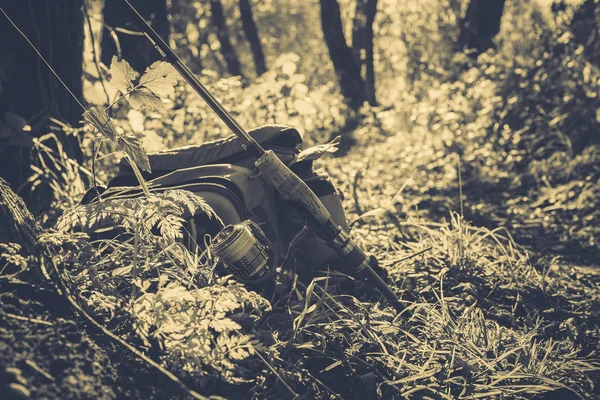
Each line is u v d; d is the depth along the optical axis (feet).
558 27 39.52
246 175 14.33
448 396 11.62
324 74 67.77
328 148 14.92
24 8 17.20
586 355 14.33
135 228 11.66
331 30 50.08
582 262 21.72
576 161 32.35
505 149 34.65
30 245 11.25
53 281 10.77
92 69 20.97
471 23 45.80
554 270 19.35
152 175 14.89
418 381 11.94
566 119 35.53
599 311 16.51
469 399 11.71
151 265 12.14
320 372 11.60
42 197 17.61
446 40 53.88
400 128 36.55
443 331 13.29
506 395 11.89
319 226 13.43
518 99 36.24
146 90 12.91
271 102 28.48
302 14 91.61
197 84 13.29
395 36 62.08
